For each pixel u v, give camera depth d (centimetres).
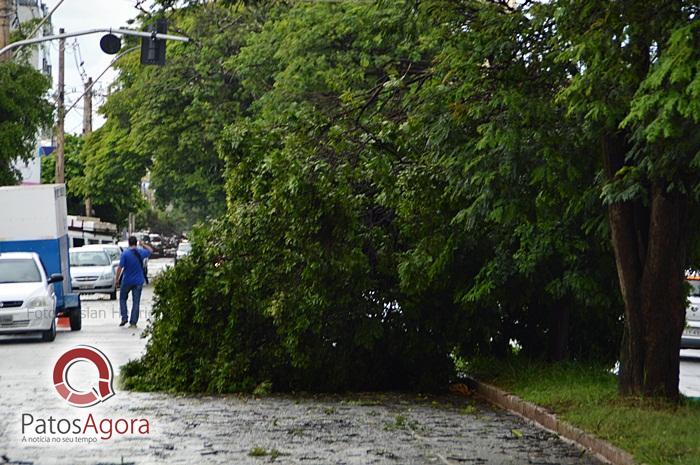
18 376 2245
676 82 1186
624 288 1731
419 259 2067
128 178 7425
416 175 2072
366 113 2336
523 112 1669
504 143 1658
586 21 1461
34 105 5341
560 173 1712
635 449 1348
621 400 1700
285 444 1479
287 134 2239
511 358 2302
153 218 14900
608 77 1423
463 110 1739
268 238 2102
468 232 2078
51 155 10525
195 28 5831
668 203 1655
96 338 3234
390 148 2183
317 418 1755
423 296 2144
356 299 2108
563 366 2158
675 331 1708
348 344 2128
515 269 2072
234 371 2088
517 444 1504
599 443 1428
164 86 5916
